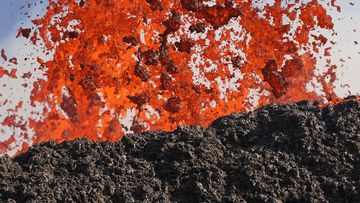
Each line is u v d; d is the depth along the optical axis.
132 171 8.09
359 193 7.79
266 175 8.01
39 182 7.48
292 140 8.78
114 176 7.90
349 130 9.09
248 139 9.04
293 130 8.98
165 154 8.51
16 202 7.20
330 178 8.05
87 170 8.00
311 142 8.68
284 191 7.78
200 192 7.59
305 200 7.69
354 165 8.35
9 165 8.02
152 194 7.54
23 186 7.33
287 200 7.71
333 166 8.28
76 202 7.26
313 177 8.09
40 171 7.99
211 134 9.11
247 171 7.99
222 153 8.57
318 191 7.85
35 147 8.78
